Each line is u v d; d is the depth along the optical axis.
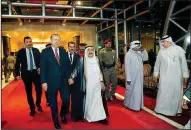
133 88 4.52
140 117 4.10
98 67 3.88
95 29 11.89
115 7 6.91
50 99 3.55
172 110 4.08
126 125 3.68
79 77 3.88
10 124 3.82
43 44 16.52
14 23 10.86
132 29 8.45
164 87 4.12
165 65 4.13
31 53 4.28
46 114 4.40
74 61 4.00
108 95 5.48
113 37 9.24
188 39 4.82
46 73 3.54
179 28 5.23
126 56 4.60
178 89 4.04
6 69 9.77
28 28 11.08
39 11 8.55
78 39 12.60
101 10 6.65
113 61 5.51
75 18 6.37
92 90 3.78
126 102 4.77
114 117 4.13
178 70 4.04
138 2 5.59
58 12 8.78
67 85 3.68
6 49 12.97
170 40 4.14
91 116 3.78
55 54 3.59
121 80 7.62
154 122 3.80
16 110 4.77
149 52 7.59
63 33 13.05
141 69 4.55
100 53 5.47
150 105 4.95
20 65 4.29
